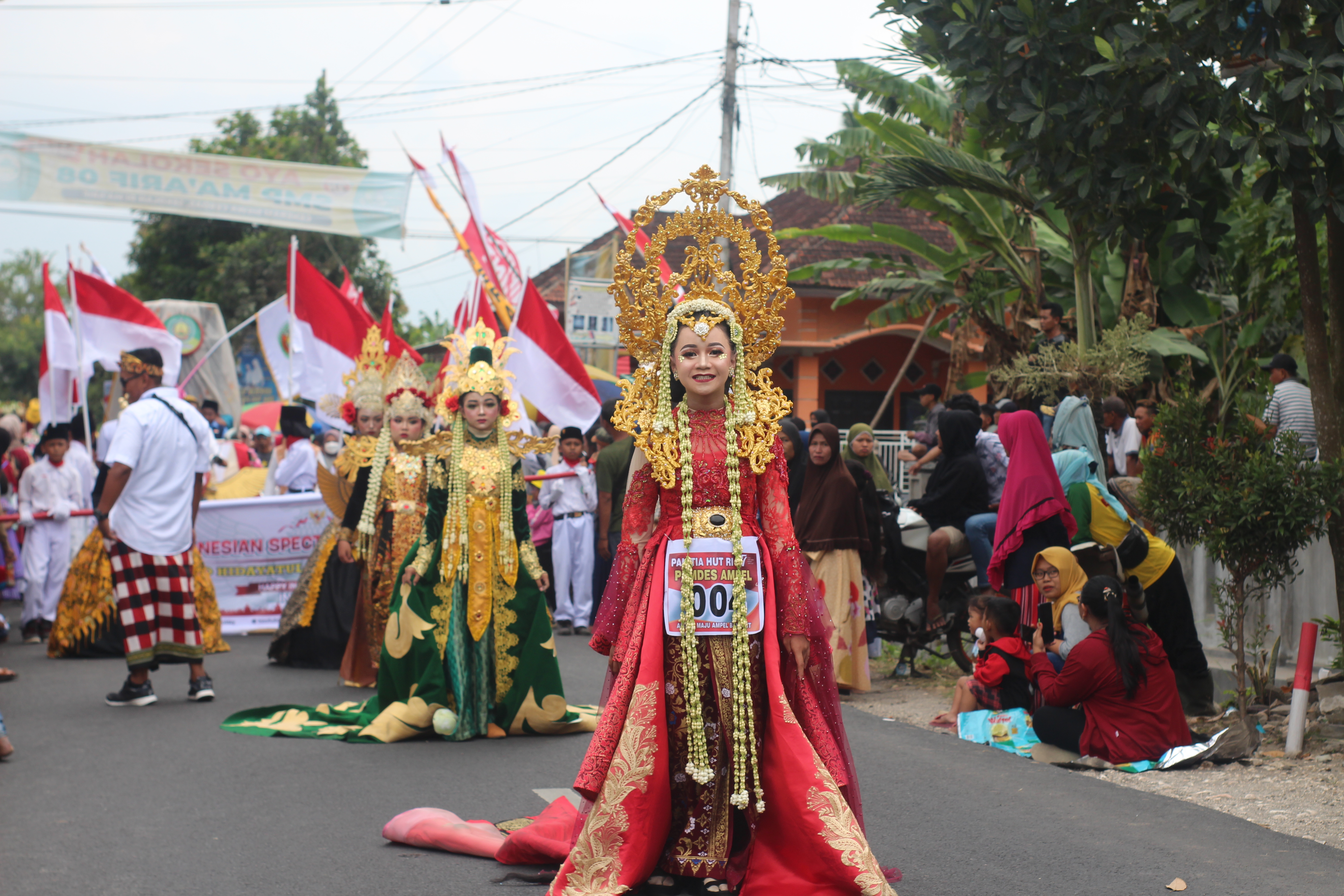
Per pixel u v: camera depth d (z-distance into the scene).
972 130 13.23
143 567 7.62
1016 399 11.11
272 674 8.92
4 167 15.73
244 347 23.91
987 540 8.30
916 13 7.35
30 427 16.56
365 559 8.38
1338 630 7.04
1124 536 7.15
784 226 25.84
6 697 7.93
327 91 33.28
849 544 7.95
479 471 6.76
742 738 3.98
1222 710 7.21
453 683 6.58
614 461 10.52
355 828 4.92
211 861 4.50
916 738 6.64
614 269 4.23
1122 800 5.30
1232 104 6.56
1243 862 4.41
